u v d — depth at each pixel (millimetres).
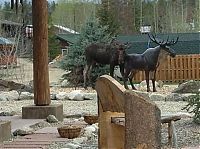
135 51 39625
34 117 12461
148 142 3295
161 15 67000
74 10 75188
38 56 12719
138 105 3324
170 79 29953
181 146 7945
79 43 25125
